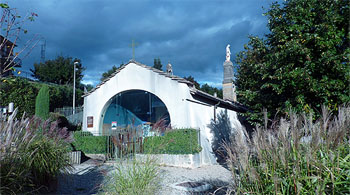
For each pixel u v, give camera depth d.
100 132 13.04
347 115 3.12
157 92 11.71
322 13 8.34
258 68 9.82
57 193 5.43
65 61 37.28
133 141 5.93
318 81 8.11
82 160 10.25
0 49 5.13
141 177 4.98
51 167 5.39
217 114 13.33
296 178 2.66
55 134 6.14
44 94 13.56
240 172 3.29
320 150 2.83
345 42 8.41
